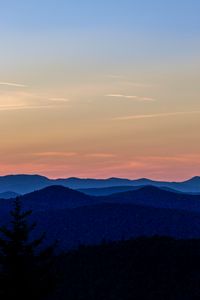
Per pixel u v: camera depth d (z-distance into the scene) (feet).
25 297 170.71
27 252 172.24
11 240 173.27
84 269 334.44
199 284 303.27
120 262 342.44
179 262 336.49
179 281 311.27
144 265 335.88
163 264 335.06
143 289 306.55
